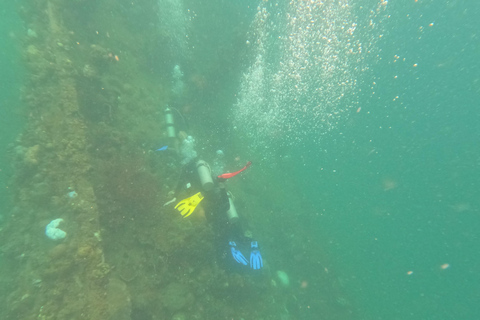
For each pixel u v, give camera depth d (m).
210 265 4.43
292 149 12.38
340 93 19.06
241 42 9.94
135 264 3.72
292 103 13.11
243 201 7.20
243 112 9.81
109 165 4.18
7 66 4.25
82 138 3.95
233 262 4.67
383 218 17.17
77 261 3.08
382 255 12.98
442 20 28.05
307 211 9.52
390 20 24.06
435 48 31.89
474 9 26.59
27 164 3.53
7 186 3.62
